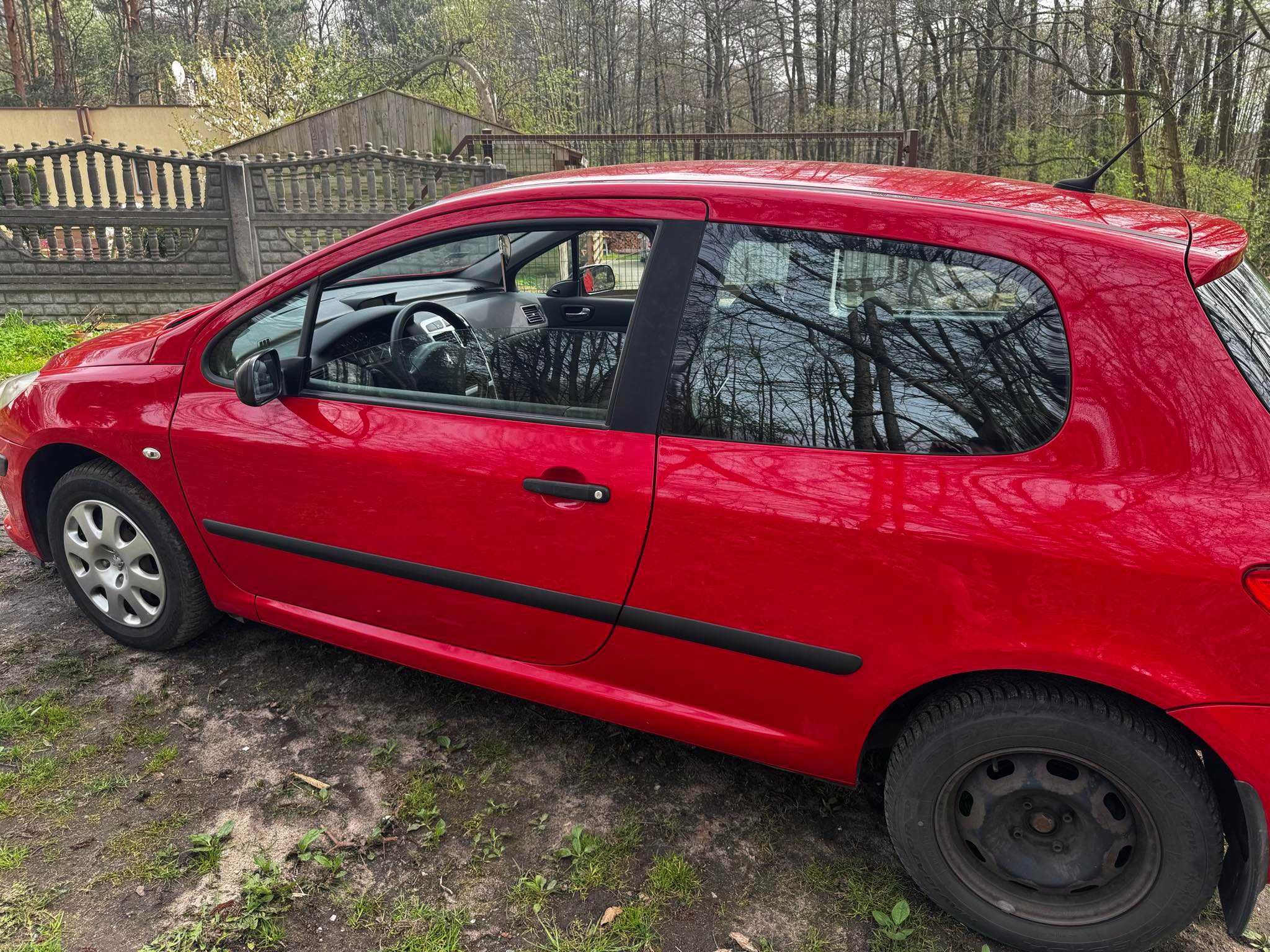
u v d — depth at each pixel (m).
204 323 2.77
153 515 2.90
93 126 25.28
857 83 37.03
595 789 2.53
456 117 19.42
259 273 11.36
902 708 2.11
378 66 33.91
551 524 2.20
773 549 1.97
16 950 1.93
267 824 2.35
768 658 2.07
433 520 2.37
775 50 39.31
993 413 1.83
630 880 2.21
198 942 1.98
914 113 33.03
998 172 23.00
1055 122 20.84
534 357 2.26
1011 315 1.83
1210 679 1.66
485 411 2.31
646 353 2.12
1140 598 1.69
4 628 3.27
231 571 2.87
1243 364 1.70
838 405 1.95
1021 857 1.96
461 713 2.86
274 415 2.58
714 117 41.28
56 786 2.45
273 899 2.11
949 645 1.85
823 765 2.14
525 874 2.21
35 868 2.17
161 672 3.02
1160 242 1.82
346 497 2.49
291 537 2.65
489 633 2.45
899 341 1.91
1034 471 1.79
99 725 2.72
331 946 1.99
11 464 3.12
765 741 2.18
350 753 2.64
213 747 2.65
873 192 2.02
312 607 2.78
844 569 1.91
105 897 2.09
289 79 24.73
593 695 2.36
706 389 2.06
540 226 2.26
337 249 2.52
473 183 11.84
